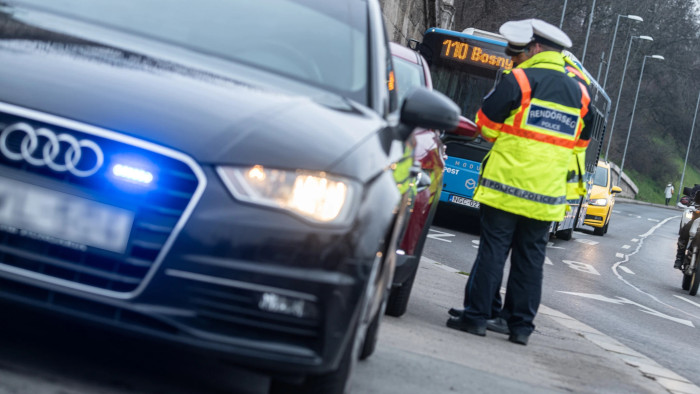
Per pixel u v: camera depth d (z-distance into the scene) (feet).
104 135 13.93
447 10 176.24
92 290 13.79
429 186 28.35
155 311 13.74
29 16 17.44
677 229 202.90
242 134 14.49
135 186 13.89
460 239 79.51
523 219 31.45
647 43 380.37
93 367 16.49
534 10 208.44
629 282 76.38
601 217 136.46
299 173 14.30
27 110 13.98
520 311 31.55
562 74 31.19
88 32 17.31
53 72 14.87
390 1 120.06
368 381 20.27
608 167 144.66
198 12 19.31
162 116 14.33
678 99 425.28
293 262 14.02
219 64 17.48
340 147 15.12
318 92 17.65
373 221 14.79
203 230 13.79
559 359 29.91
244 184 14.01
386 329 27.66
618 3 299.58
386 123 17.78
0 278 13.89
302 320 14.17
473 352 27.45
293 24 19.63
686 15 390.01
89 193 13.89
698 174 482.28
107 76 15.17
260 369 14.85
